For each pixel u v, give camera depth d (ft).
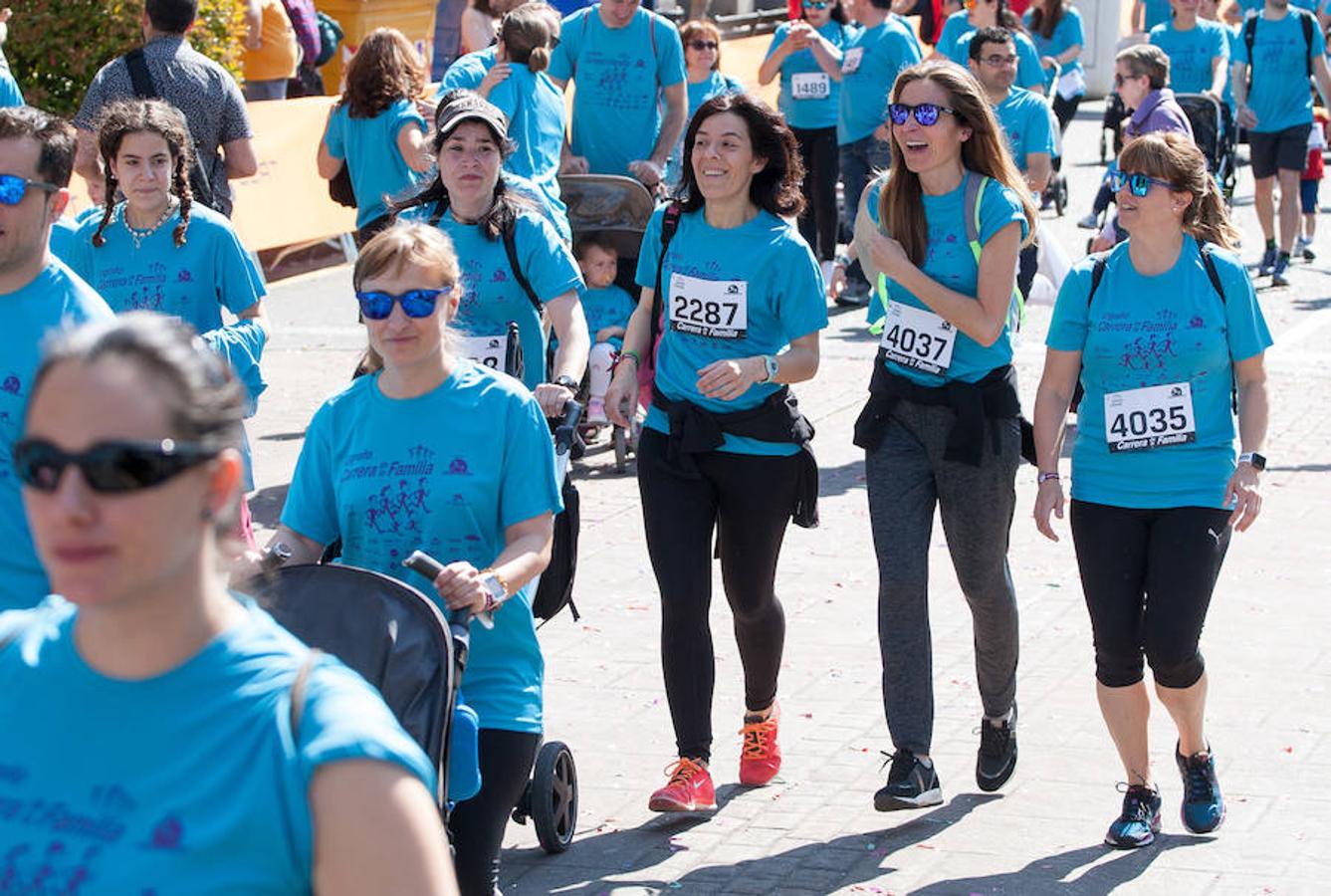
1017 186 20.02
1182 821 20.33
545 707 24.49
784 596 28.99
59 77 48.80
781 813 20.97
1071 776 21.84
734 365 19.72
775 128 20.31
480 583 14.05
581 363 20.31
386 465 15.30
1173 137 19.11
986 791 21.39
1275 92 53.36
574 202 36.22
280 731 7.71
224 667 7.81
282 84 57.06
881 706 24.38
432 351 15.25
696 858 19.74
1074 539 19.80
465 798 14.02
